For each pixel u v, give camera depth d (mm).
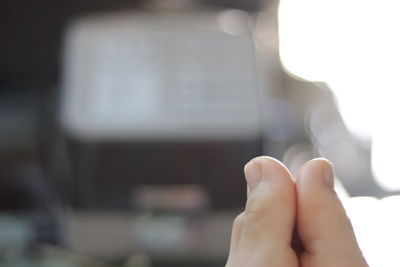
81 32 613
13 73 727
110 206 569
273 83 722
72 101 576
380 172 748
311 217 309
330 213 309
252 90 577
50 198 598
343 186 667
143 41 600
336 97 840
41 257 551
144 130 558
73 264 540
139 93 573
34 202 600
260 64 620
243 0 752
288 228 309
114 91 575
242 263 307
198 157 560
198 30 611
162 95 571
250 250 308
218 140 556
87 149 565
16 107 688
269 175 317
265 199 311
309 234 309
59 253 557
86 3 715
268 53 727
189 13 672
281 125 691
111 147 563
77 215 572
